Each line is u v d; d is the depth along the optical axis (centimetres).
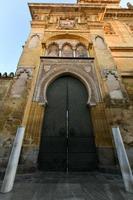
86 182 602
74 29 1403
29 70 1028
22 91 927
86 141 888
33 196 464
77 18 1524
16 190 516
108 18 1830
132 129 802
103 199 441
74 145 877
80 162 832
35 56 1120
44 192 496
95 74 1091
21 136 663
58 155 848
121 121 830
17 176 673
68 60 1166
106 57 1141
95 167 816
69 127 928
